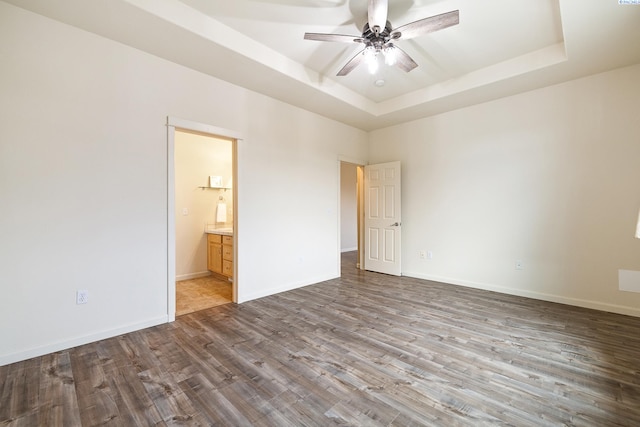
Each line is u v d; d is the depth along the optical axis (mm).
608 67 2992
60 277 2277
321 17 2518
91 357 2164
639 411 1567
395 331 2623
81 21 2268
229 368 2014
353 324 2795
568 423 1486
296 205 4133
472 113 4055
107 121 2502
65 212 2303
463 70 3441
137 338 2494
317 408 1607
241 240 3467
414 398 1692
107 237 2506
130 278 2629
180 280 4602
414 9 2410
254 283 3609
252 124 3572
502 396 1706
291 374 1940
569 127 3307
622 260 3031
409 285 4238
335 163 4734
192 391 1761
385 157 5094
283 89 3525
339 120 4699
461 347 2311
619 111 3025
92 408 1608
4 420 1514
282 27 2656
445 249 4379
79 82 2365
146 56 2723
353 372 1965
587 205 3217
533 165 3559
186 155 4723
